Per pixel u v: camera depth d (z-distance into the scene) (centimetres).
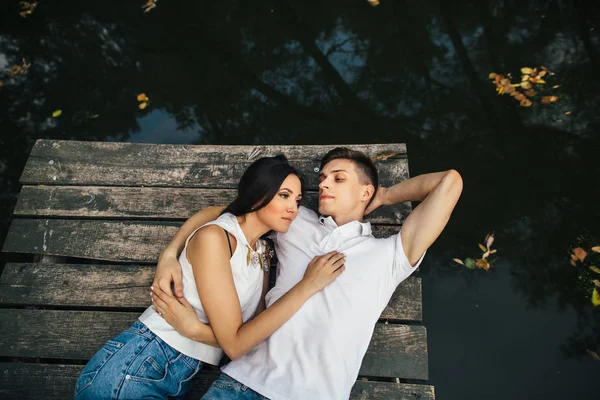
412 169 332
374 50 417
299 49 421
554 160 332
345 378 169
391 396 202
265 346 177
